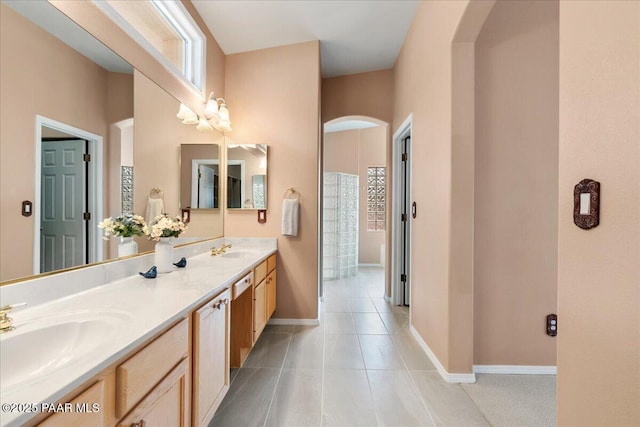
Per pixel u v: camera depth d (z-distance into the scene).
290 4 2.35
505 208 2.03
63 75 1.21
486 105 2.01
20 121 1.04
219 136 2.80
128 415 0.83
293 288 2.90
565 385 0.89
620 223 0.72
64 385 0.62
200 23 2.41
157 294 1.28
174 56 2.35
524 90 2.01
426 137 2.34
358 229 6.05
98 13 1.40
